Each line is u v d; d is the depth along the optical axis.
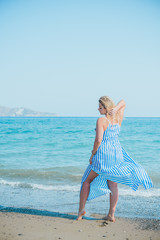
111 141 3.54
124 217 3.91
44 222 3.57
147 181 3.66
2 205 4.58
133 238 3.05
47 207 4.46
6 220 3.65
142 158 10.28
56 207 4.47
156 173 7.51
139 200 4.88
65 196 5.23
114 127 3.55
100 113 3.66
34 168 8.37
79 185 6.24
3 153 11.61
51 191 5.64
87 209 4.36
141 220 3.76
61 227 3.38
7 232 3.14
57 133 23.06
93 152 3.55
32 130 27.64
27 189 5.82
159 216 3.97
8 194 5.39
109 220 3.72
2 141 16.48
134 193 5.39
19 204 4.65
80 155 11.11
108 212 4.12
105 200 4.97
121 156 3.66
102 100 3.57
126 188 5.83
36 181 6.69
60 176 7.28
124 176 3.54
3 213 4.05
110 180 3.71
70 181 6.69
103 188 3.66
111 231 3.29
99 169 3.53
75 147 13.62
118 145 3.62
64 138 18.22
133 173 3.65
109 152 3.50
